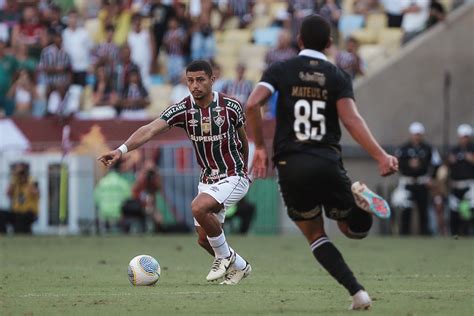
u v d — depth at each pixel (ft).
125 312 88.94
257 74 293.64
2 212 252.42
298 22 280.10
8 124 264.93
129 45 295.28
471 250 186.50
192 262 157.48
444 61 278.05
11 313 88.79
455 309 90.02
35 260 163.84
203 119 112.78
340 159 87.76
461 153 243.40
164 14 297.12
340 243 210.79
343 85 87.25
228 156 114.21
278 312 88.28
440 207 248.11
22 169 253.65
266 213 248.93
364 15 297.12
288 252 182.09
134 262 115.65
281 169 87.25
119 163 250.57
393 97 273.95
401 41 284.00
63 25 304.91
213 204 112.37
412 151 244.83
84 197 252.01
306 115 87.10
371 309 89.15
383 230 252.62
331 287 113.29
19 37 302.66
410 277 128.06
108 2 312.09
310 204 87.51
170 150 251.39
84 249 191.83
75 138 260.83
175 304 95.30
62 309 91.71
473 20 279.90
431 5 282.97
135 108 280.10
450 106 279.08
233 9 312.91
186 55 292.20
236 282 116.88
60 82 287.07
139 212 248.52
